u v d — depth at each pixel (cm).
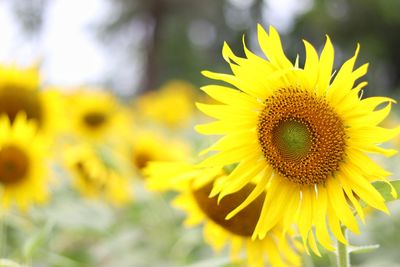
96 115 268
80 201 193
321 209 97
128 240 173
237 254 116
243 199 109
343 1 984
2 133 159
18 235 157
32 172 161
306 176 98
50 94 203
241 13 1051
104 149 191
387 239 157
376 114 95
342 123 97
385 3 948
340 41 1006
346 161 97
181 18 1109
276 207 99
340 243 96
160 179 114
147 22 1100
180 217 188
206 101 411
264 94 99
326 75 97
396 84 988
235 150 100
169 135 316
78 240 191
